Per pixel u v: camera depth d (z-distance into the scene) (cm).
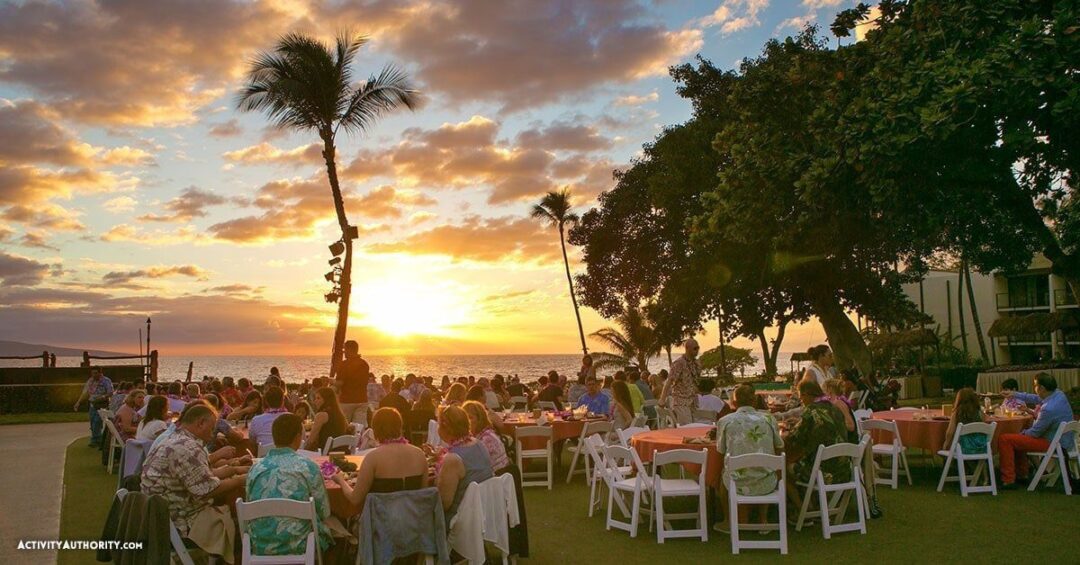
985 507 903
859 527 805
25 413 2984
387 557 566
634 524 820
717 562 715
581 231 3531
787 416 1040
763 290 2797
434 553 579
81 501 1090
